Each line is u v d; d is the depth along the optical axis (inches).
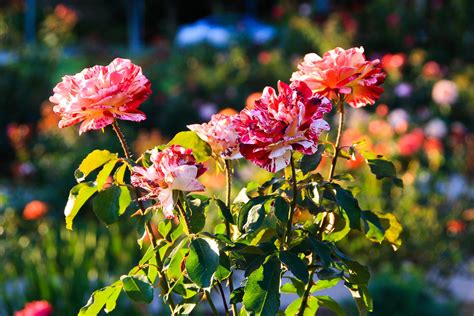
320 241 89.9
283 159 83.6
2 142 532.4
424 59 624.4
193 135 92.6
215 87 592.1
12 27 848.3
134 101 88.8
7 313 213.9
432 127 430.9
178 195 85.0
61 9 687.7
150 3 1244.5
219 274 88.3
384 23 661.3
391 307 228.5
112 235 262.7
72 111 87.5
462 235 293.0
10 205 345.4
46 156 442.0
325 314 243.6
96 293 93.0
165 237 95.3
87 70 90.7
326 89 91.4
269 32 738.8
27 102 564.7
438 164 351.6
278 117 82.1
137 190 92.9
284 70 613.6
